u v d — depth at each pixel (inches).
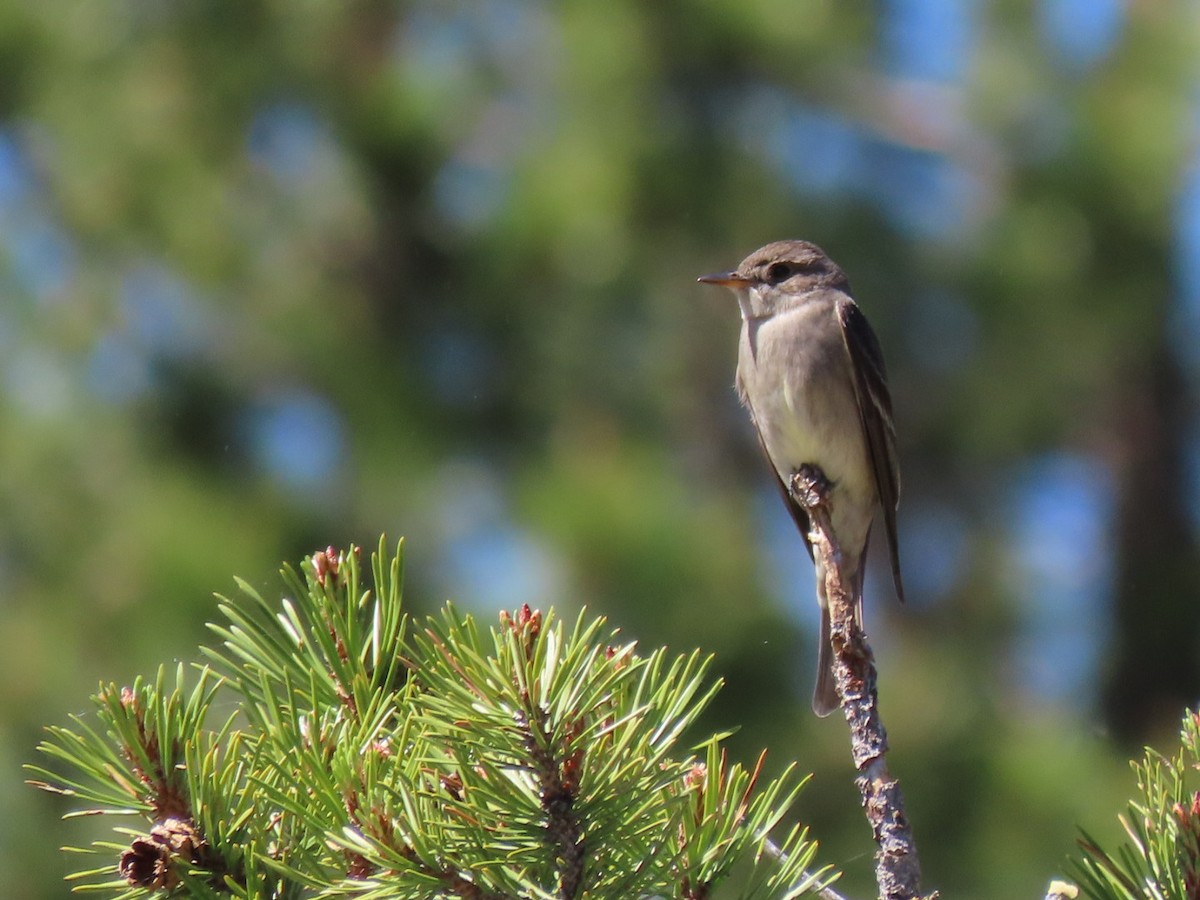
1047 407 537.0
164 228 485.4
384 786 136.0
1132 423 593.9
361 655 158.2
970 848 452.4
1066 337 525.7
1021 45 510.3
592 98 498.6
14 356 484.7
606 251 497.7
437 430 480.7
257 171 506.0
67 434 467.5
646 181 491.5
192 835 141.9
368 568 434.9
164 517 440.8
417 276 506.0
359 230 508.4
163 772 145.0
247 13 502.3
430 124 498.9
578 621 143.4
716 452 526.6
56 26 502.3
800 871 150.5
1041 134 505.0
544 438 491.2
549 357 501.4
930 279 520.7
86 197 489.7
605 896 139.7
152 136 492.7
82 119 491.5
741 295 380.2
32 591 444.8
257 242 494.0
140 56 504.7
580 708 137.6
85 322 484.7
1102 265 510.0
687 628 435.8
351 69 506.6
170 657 415.8
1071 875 152.9
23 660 423.8
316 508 458.0
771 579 464.8
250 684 157.3
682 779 152.9
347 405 480.1
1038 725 500.4
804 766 437.4
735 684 442.3
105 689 147.3
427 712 142.8
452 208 510.9
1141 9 513.7
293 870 135.6
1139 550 597.6
